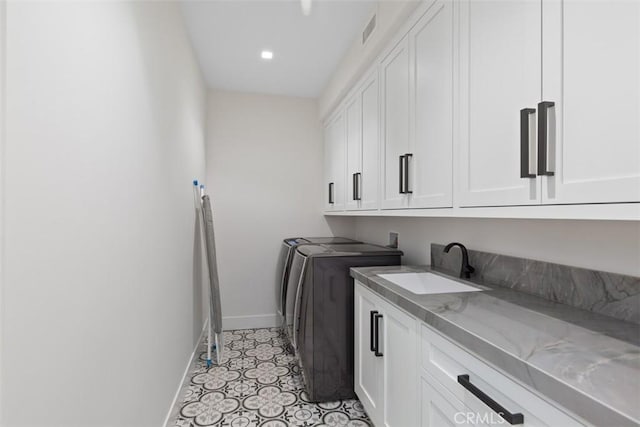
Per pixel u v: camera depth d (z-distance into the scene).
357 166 2.50
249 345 3.02
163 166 1.60
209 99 3.43
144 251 1.30
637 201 0.68
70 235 0.75
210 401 2.08
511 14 1.01
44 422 0.65
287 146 3.62
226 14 2.12
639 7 0.68
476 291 1.39
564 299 1.19
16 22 0.57
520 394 0.74
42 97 0.64
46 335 0.66
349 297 2.09
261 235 3.55
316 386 2.05
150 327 1.38
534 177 0.92
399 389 1.36
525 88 0.96
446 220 1.95
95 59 0.87
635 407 0.54
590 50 0.77
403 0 1.62
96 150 0.88
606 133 0.74
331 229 3.71
